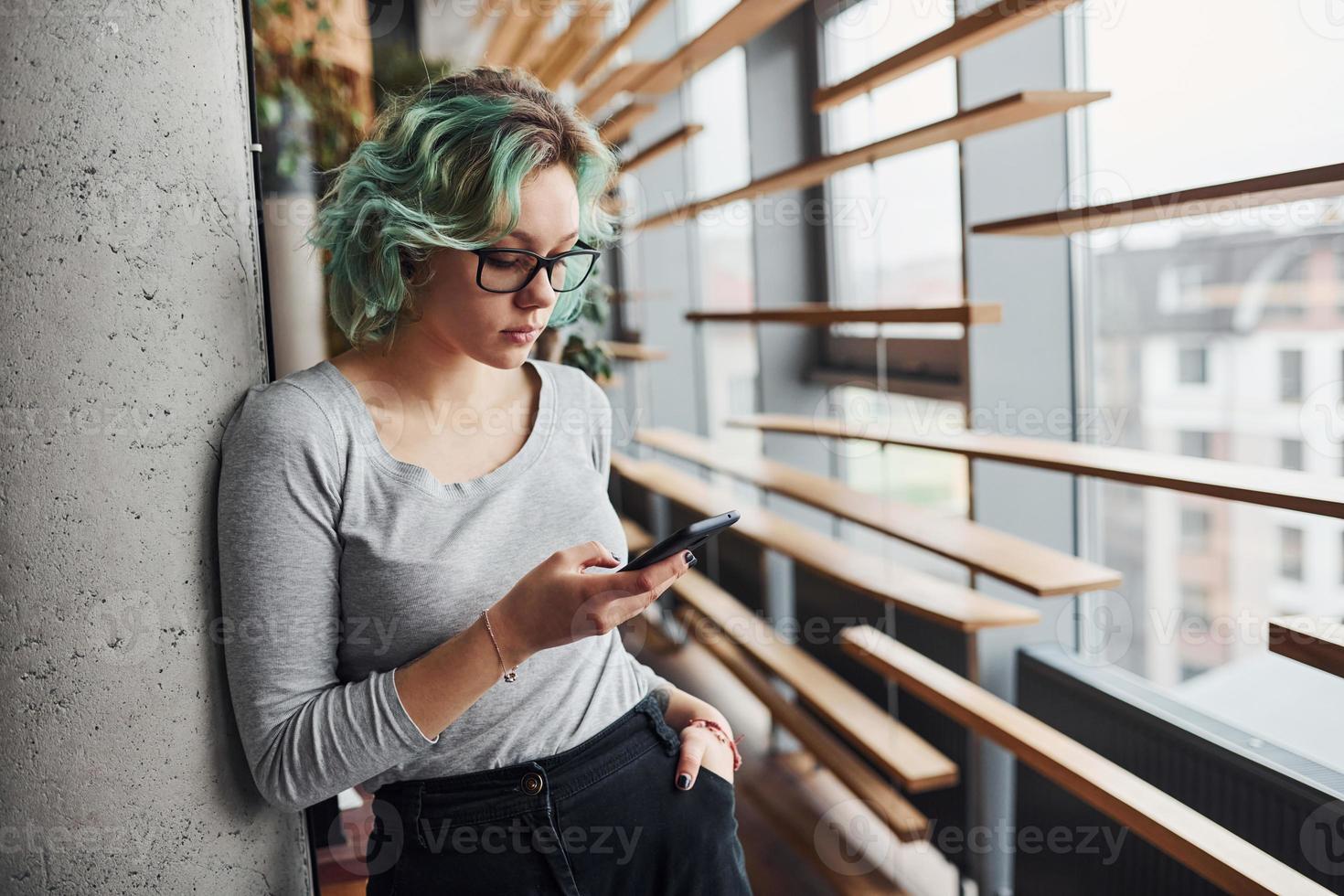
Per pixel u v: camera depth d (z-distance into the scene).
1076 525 2.38
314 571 1.05
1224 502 1.93
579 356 2.42
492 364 1.11
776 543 2.70
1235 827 1.77
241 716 1.05
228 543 1.04
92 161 0.99
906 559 3.10
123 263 1.01
